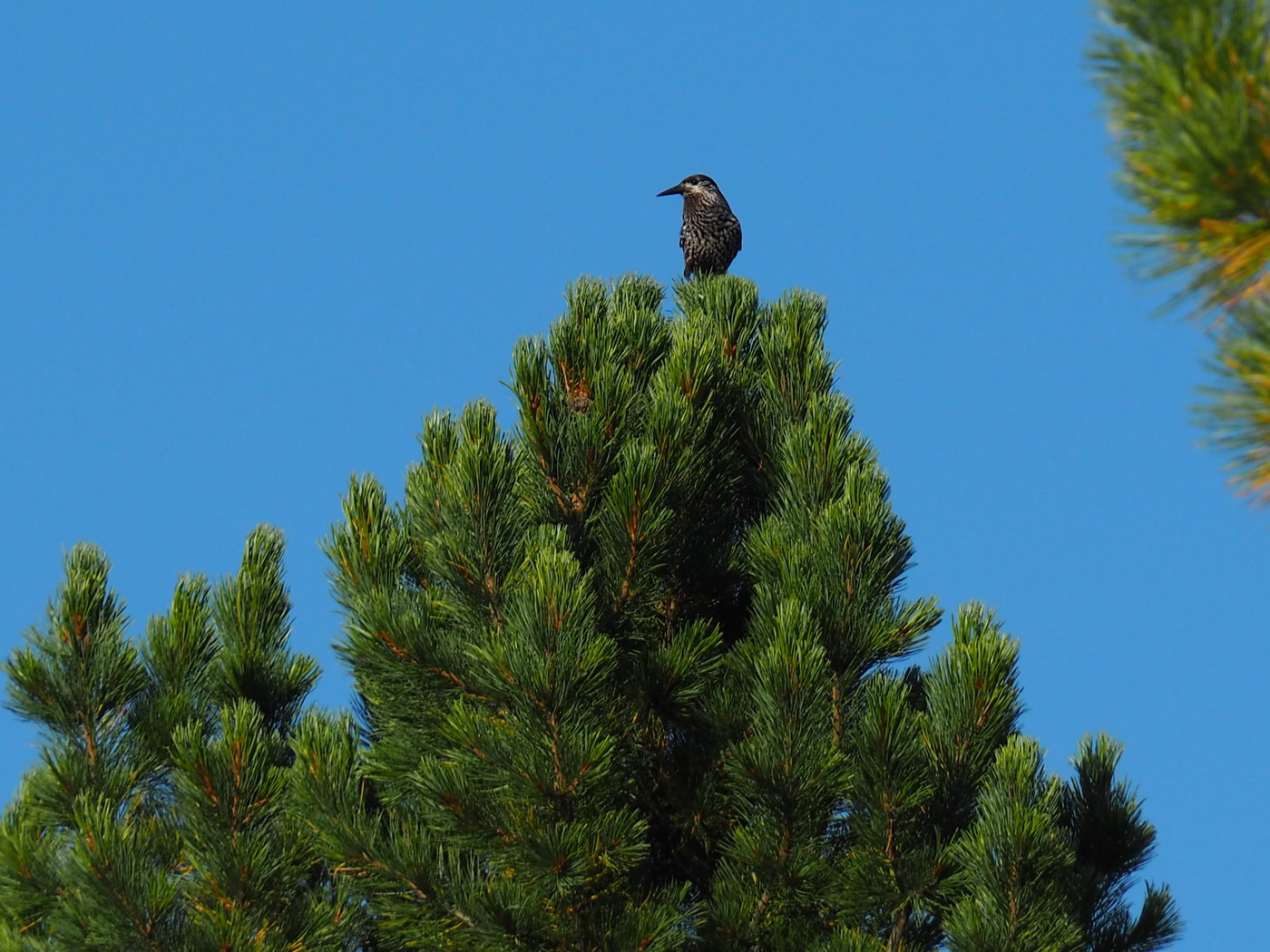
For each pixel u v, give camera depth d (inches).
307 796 455.5
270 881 466.0
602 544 487.8
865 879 468.8
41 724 492.4
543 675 426.3
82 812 462.0
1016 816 434.6
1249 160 160.2
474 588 477.4
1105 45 169.2
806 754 452.4
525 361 496.4
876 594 487.2
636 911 459.2
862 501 493.4
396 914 453.1
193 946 448.8
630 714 504.4
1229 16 164.6
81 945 446.0
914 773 464.4
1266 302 166.9
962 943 438.0
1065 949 448.1
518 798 442.6
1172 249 167.5
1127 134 168.6
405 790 479.5
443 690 484.1
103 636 498.6
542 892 444.1
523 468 498.6
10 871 465.4
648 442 494.0
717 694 506.9
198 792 458.6
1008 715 473.4
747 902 473.4
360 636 482.9
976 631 482.0
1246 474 165.9
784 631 458.3
